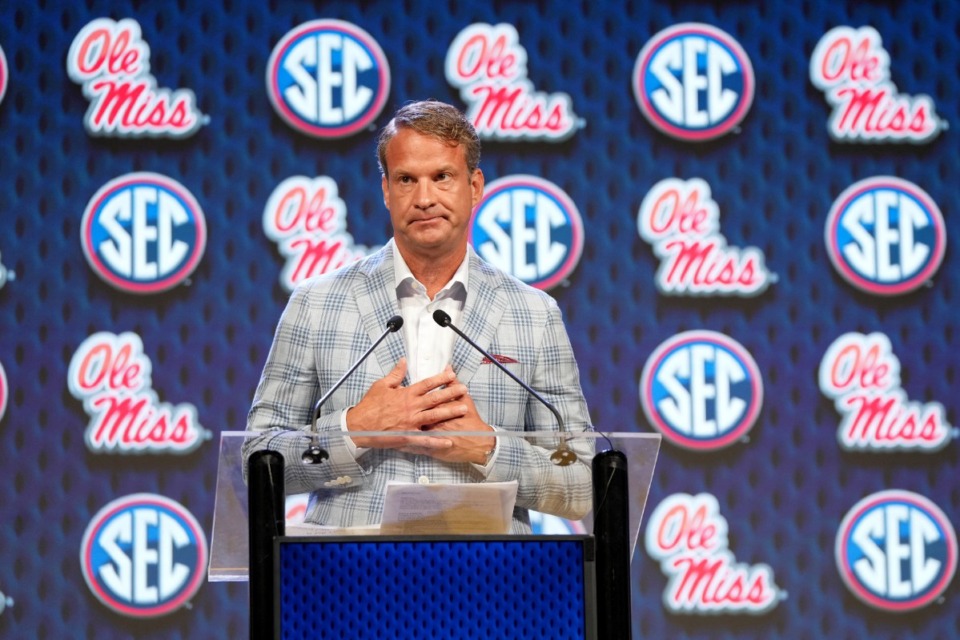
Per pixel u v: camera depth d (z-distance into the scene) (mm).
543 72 7230
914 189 7336
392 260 3807
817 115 7336
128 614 6816
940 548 7180
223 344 6965
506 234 7133
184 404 6926
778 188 7277
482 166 7156
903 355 7266
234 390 6949
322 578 2682
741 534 7113
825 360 7230
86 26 7051
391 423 3213
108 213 6973
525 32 7234
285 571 2678
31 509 6812
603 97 7238
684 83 7277
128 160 7012
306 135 7090
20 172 6953
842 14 7398
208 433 6918
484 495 2867
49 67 7020
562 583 2740
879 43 7398
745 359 7188
